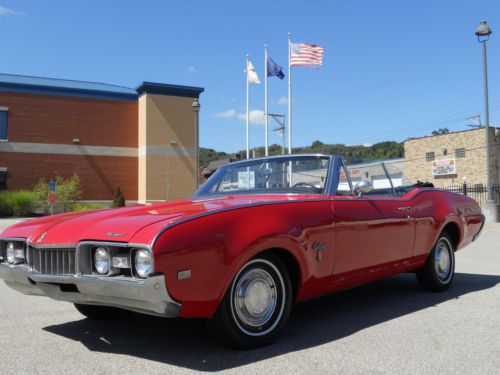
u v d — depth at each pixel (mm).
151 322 4223
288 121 26844
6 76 34469
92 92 35344
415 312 4523
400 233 4633
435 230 5184
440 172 39938
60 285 3256
